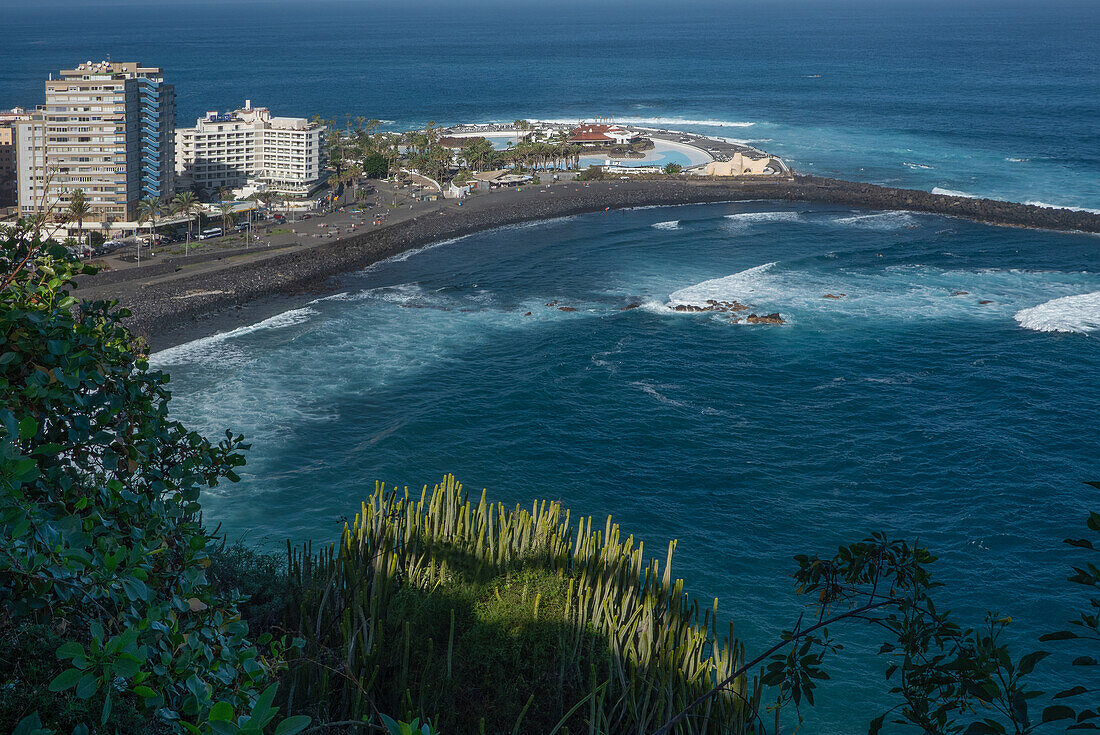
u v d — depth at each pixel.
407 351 130.50
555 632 44.41
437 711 40.25
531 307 153.12
